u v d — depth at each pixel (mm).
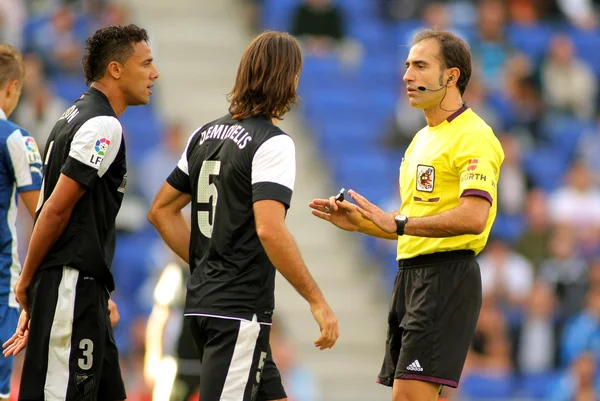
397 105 46188
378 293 39562
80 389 16234
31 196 17969
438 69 16594
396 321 17234
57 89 43750
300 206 42500
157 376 25203
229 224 15508
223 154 15711
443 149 16453
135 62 16719
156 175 39469
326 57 49469
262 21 51719
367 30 52719
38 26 46875
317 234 41625
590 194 43344
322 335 15156
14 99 18656
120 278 36938
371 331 38281
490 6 54000
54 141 16562
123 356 32844
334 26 50250
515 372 35500
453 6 54656
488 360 35250
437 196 16500
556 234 39469
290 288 39156
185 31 51281
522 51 54656
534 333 36062
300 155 44875
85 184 15836
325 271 40188
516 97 50000
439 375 16297
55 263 16203
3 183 17891
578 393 33281
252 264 15516
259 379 15547
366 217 15953
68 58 45250
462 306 16484
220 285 15445
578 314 36875
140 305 35094
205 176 15922
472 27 53969
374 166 43500
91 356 16312
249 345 15359
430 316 16438
